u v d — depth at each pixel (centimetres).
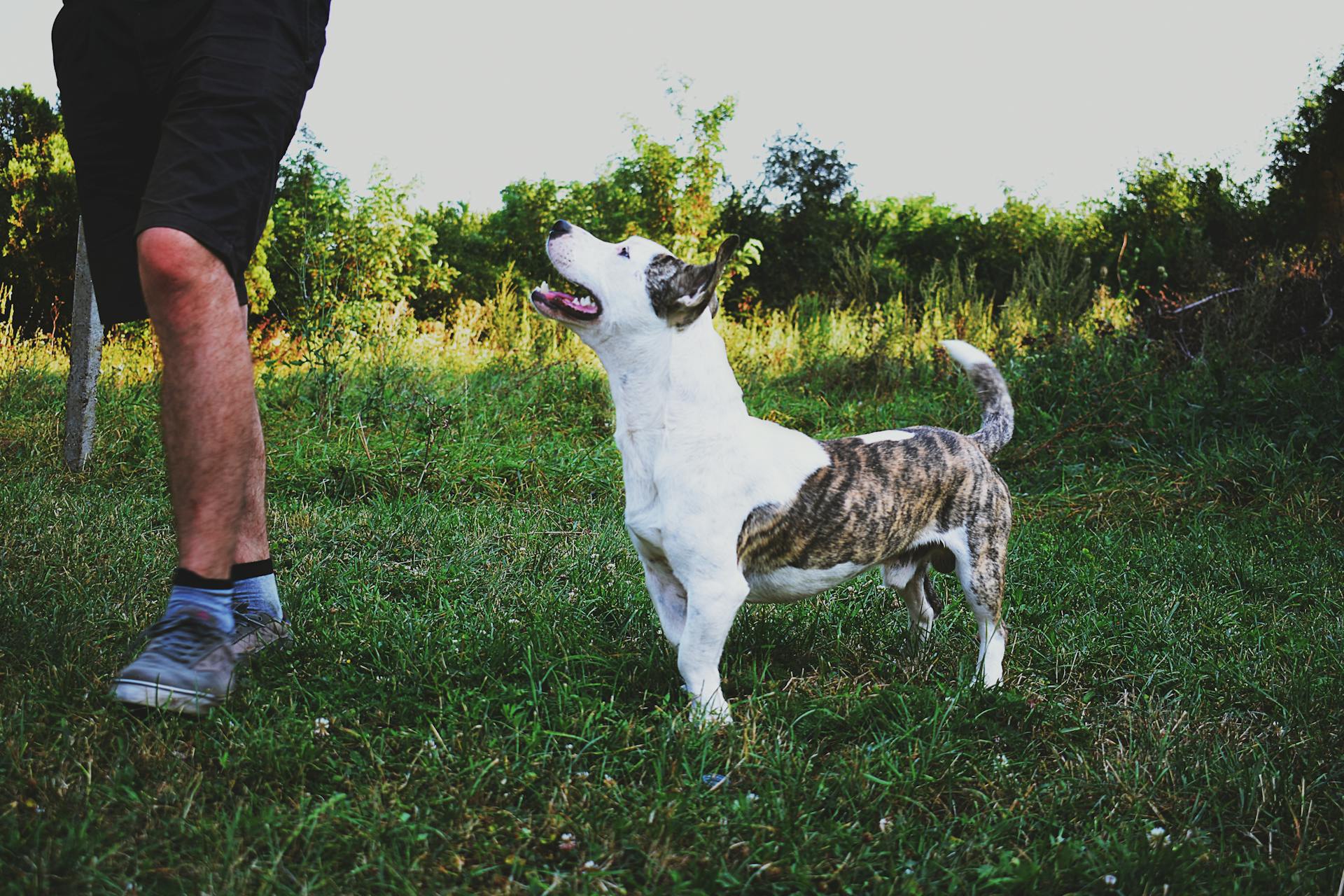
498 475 629
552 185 1848
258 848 197
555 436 738
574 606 381
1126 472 668
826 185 1855
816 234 1795
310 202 1200
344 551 438
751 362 1116
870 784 248
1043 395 827
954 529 347
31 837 185
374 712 263
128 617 310
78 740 225
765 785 243
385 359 907
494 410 800
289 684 270
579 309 297
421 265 1506
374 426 717
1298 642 380
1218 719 314
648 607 380
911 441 344
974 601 347
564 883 196
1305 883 218
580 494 619
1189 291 1073
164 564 377
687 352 291
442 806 217
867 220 2408
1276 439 692
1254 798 255
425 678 286
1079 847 227
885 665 348
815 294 1552
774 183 1839
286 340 1052
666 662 321
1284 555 511
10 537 391
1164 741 281
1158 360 866
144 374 835
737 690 318
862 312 1358
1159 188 1859
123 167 276
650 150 1444
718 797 235
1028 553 508
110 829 191
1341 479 616
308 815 204
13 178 1052
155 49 251
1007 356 1012
